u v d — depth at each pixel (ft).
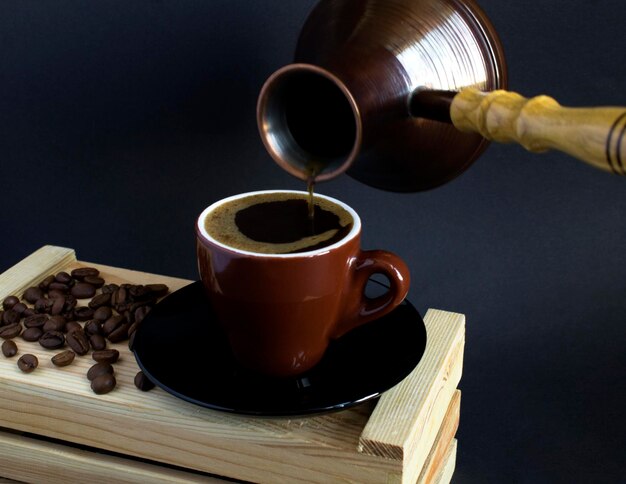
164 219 2.89
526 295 2.72
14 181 2.95
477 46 2.03
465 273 2.74
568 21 2.46
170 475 2.14
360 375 2.04
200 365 2.07
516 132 1.74
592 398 2.74
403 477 1.98
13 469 2.25
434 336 2.24
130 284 2.43
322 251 1.94
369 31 1.95
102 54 2.74
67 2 2.71
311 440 2.00
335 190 2.75
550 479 2.66
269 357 2.02
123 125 2.81
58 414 2.15
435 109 1.91
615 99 2.50
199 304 2.25
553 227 2.64
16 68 2.81
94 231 2.95
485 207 2.67
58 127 2.86
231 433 2.04
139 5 2.67
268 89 1.87
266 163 2.77
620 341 2.69
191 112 2.76
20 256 3.03
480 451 2.73
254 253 1.93
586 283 2.67
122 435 2.12
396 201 2.72
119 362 2.20
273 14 2.62
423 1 1.99
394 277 2.02
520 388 2.79
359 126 1.83
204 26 2.66
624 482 2.65
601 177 2.57
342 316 2.06
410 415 2.02
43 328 2.28
